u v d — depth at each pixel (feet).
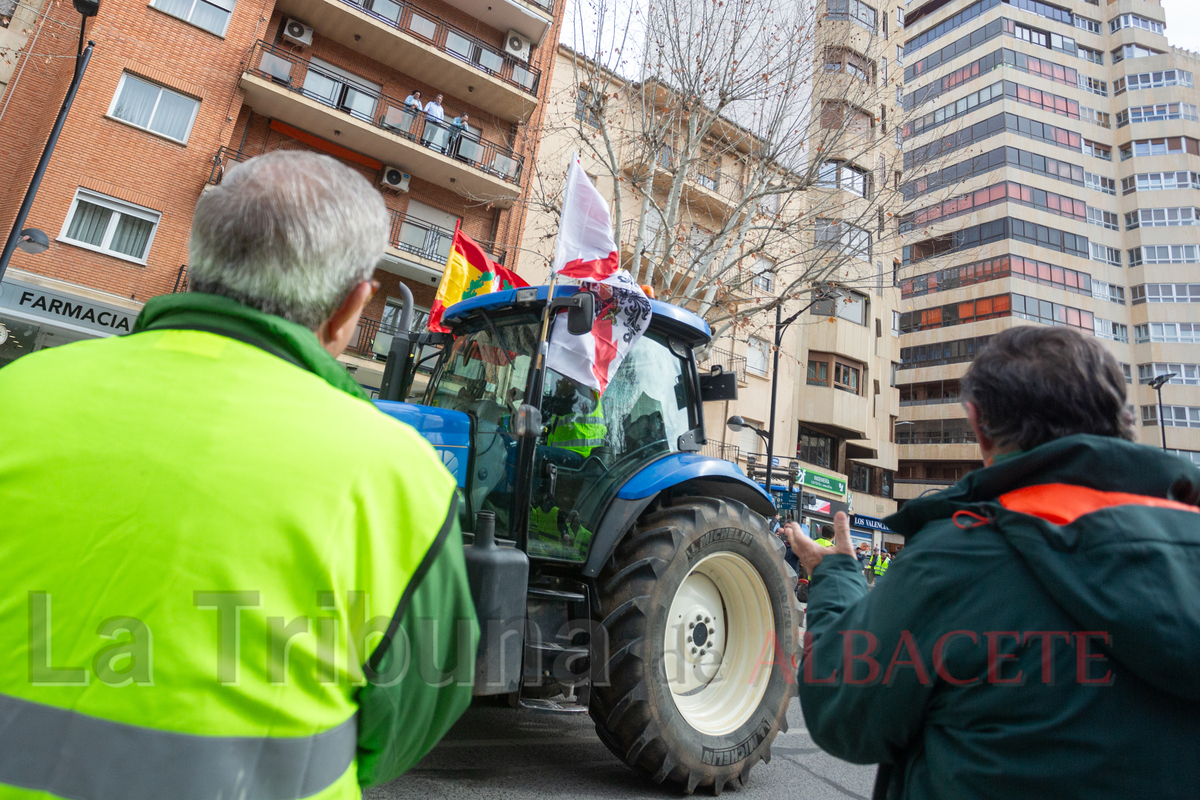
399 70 57.06
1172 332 126.72
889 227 43.47
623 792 11.39
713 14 35.81
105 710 2.45
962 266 126.93
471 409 13.10
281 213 3.22
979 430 4.25
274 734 2.60
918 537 4.06
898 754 3.99
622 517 11.89
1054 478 3.65
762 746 12.45
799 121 37.70
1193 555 3.19
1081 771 3.03
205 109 46.42
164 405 2.85
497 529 11.46
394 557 3.03
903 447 127.44
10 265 39.93
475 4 58.90
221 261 3.24
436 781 10.93
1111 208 134.10
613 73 37.42
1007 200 124.26
